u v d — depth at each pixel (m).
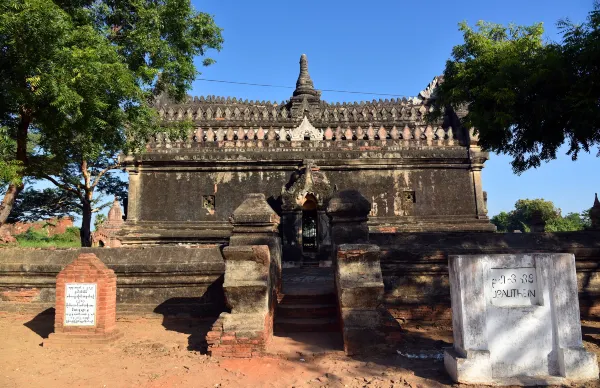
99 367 6.71
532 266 6.11
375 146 18.50
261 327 7.38
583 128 8.42
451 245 10.48
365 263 7.91
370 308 7.59
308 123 19.47
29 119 11.34
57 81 9.38
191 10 13.95
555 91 8.76
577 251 10.21
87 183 22.58
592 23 8.41
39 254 10.73
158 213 17.78
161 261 10.36
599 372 6.05
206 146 18.36
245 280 7.75
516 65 9.16
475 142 18.33
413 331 9.16
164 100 22.44
